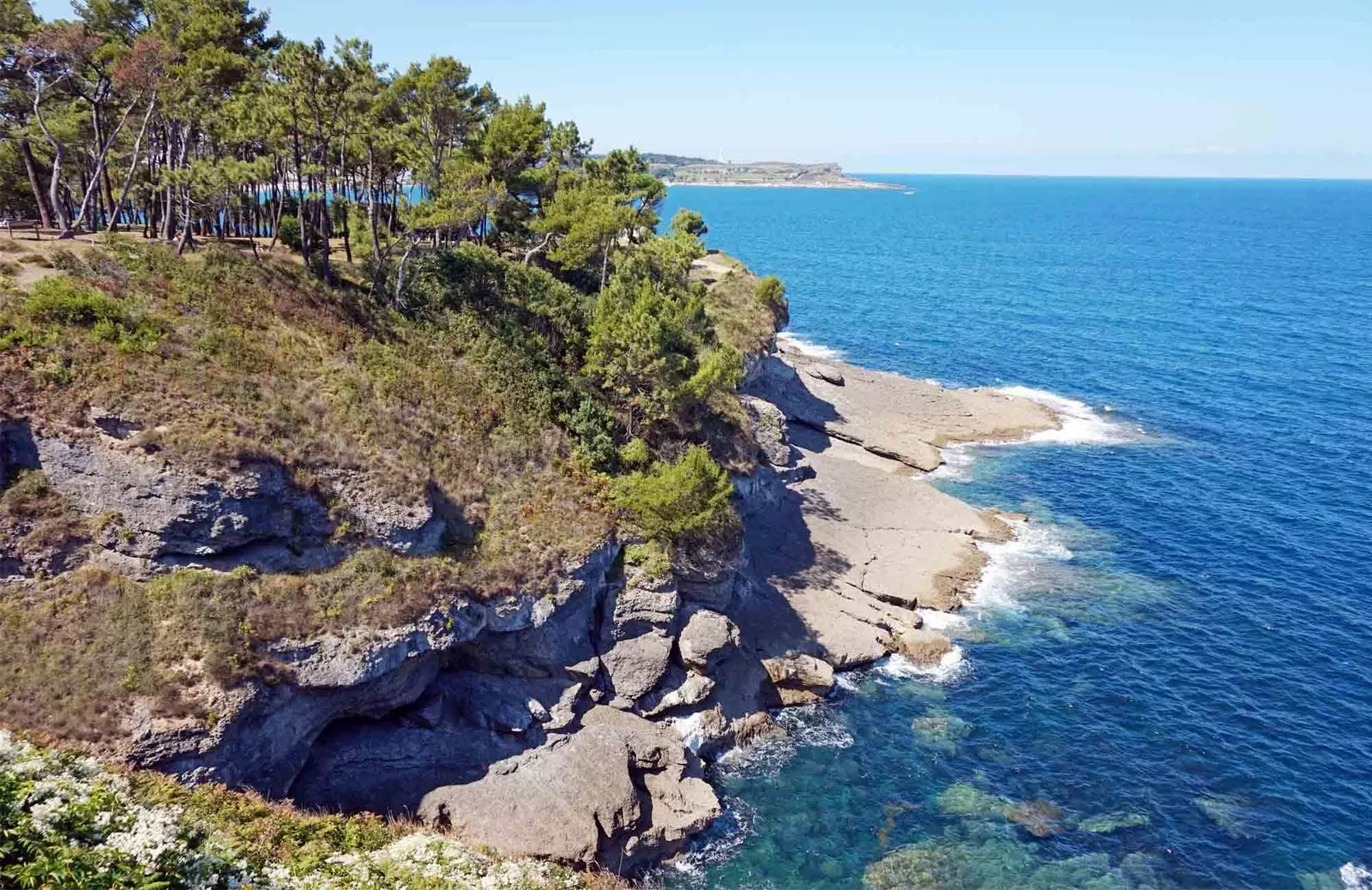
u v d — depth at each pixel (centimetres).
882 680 5131
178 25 5328
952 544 6531
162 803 2628
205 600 3291
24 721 2834
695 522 4572
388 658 3553
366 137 5488
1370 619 5628
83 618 3134
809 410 8838
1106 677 5119
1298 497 7444
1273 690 4956
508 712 3994
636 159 9250
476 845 3300
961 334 13412
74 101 5988
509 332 5525
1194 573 6262
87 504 3297
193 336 3894
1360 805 4106
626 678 4434
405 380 4525
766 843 3944
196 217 5859
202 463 3353
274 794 3294
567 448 4916
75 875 1630
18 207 6562
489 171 6144
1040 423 9319
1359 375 10894
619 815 3744
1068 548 6656
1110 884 3700
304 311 4559
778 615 5394
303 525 3659
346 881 2525
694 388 5488
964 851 3891
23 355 3359
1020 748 4541
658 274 7906
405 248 6128
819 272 19825
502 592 4019
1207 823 4019
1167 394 10319
